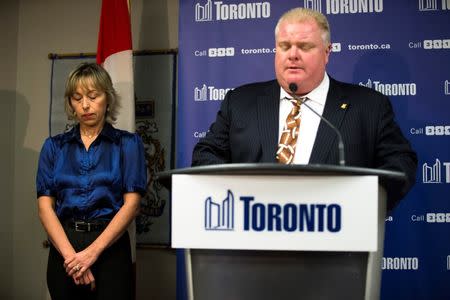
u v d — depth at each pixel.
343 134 1.96
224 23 3.19
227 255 1.31
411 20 3.05
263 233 1.27
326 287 1.27
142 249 3.51
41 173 2.58
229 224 1.29
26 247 3.66
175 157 3.49
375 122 2.01
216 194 1.30
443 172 2.98
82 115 2.58
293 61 2.04
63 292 2.41
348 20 3.10
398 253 2.98
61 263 2.43
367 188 1.25
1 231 3.69
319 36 2.07
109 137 2.60
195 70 3.18
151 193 3.50
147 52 3.57
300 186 1.27
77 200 2.47
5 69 3.77
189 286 1.32
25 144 3.71
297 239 1.26
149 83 3.56
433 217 2.97
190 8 3.21
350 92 2.10
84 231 2.43
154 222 3.48
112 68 3.21
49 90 3.71
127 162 2.57
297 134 2.02
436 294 2.94
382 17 3.07
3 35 3.79
